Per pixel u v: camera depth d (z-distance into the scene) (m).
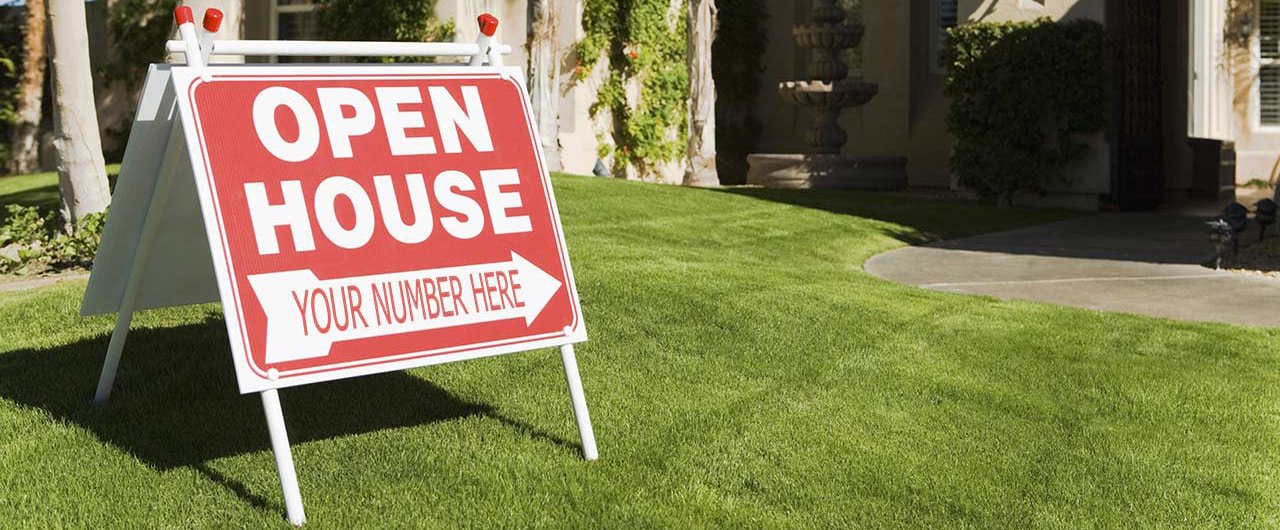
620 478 3.79
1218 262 8.85
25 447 3.94
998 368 5.24
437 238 3.71
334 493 3.63
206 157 3.41
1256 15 19.61
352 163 3.63
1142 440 4.30
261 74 3.58
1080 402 4.76
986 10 15.34
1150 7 16.36
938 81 19.83
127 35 17.23
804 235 10.38
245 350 3.33
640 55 18.16
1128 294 7.65
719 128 21.00
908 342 5.64
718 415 4.46
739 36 20.88
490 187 3.85
